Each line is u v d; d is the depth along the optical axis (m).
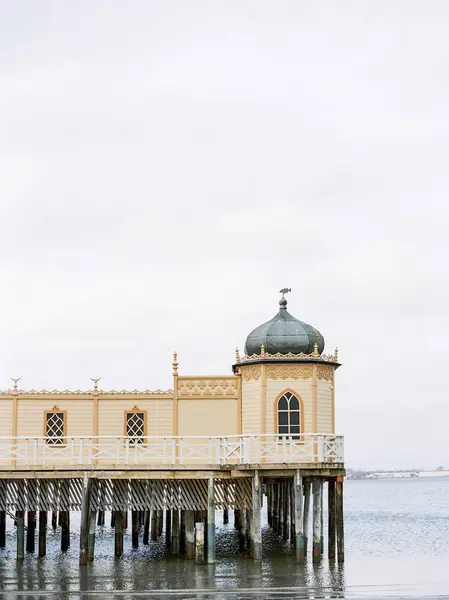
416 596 33.31
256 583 34.91
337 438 38.31
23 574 36.88
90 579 35.62
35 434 41.97
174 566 38.59
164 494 38.19
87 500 37.16
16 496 38.22
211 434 42.19
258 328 43.28
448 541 57.69
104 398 42.28
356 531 67.50
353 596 33.16
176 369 42.53
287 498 50.41
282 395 41.59
